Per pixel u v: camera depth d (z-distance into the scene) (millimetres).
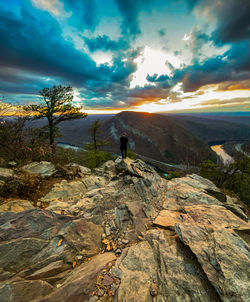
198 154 133500
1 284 2219
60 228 3926
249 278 2486
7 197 5801
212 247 3168
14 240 3150
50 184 7797
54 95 16891
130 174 8414
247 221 5430
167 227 4348
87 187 8625
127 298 2346
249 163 23938
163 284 2605
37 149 10789
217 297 2338
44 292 2354
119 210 5371
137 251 3457
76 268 3051
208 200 6277
